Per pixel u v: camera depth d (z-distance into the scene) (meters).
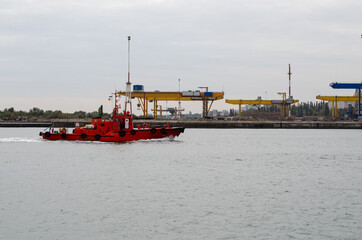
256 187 35.25
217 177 40.38
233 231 23.33
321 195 32.16
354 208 28.22
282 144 90.44
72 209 27.55
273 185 36.25
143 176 40.56
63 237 22.31
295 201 30.12
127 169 45.34
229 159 57.12
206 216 26.12
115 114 78.81
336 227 24.11
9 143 83.88
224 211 27.27
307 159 58.25
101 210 27.36
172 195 31.83
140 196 31.42
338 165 51.22
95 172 43.03
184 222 24.88
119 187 34.81
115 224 24.45
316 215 26.48
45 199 30.33
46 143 81.88
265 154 65.50
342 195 32.19
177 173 42.75
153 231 23.27
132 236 22.47
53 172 43.09
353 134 147.75
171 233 22.97
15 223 24.61
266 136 128.75
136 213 26.70
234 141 99.69
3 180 38.19
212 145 83.88
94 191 33.16
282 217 26.02
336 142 99.00
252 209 27.81
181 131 82.06
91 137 80.38
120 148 69.19
